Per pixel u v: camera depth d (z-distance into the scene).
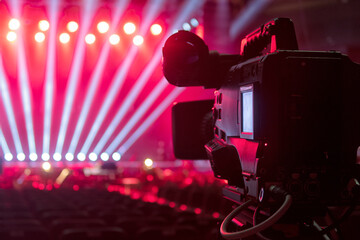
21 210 6.30
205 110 1.48
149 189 19.52
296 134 1.04
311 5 11.33
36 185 19.88
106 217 5.65
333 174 1.04
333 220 1.10
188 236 4.50
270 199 1.02
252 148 1.08
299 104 1.04
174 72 1.31
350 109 1.07
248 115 1.08
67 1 11.38
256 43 1.26
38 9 11.43
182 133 1.49
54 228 4.61
